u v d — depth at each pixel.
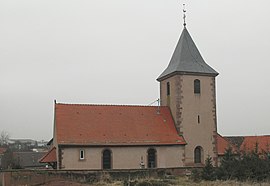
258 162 35.75
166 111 48.22
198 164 45.56
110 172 36.91
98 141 41.66
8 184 36.12
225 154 40.22
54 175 35.97
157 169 38.72
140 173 37.91
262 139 59.84
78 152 40.88
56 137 42.03
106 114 45.38
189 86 46.88
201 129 46.53
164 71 50.38
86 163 41.00
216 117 47.44
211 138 46.75
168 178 37.41
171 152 44.53
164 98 49.97
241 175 35.22
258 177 34.75
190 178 36.94
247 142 60.75
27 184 35.84
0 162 75.75
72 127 42.22
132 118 45.94
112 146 42.22
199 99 47.06
